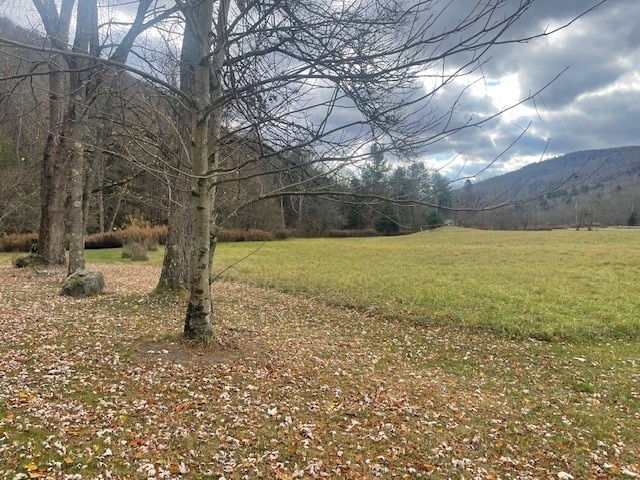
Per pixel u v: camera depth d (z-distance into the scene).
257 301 15.21
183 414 5.41
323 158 4.88
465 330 12.29
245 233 48.78
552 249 34.47
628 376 8.83
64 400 5.44
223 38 5.38
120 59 8.41
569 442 5.77
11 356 6.63
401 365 8.90
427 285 18.58
